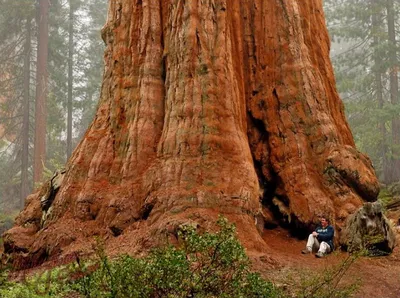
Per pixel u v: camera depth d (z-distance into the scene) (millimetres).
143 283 6328
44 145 31172
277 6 15086
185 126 12320
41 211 13805
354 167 13102
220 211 11148
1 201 36906
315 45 15742
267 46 14883
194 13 13305
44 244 11562
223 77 12992
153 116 13031
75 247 10984
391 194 24641
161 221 10680
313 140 13828
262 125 14477
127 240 10938
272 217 13641
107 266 6648
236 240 6891
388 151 31922
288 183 13297
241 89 14242
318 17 16719
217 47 13266
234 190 11508
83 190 12320
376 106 33125
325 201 12594
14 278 10055
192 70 12883
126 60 13961
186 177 11664
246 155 12375
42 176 29875
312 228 12414
